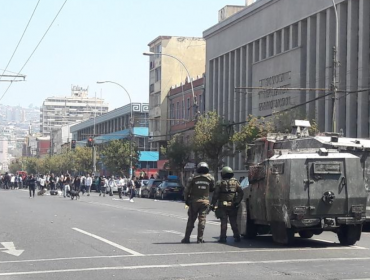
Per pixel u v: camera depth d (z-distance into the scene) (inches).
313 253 568.1
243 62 2497.5
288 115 1742.1
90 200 1977.1
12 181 3784.5
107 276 453.7
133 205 1642.5
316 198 601.3
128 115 4136.3
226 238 693.9
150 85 3614.7
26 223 951.6
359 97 1707.7
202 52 3476.9
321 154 612.4
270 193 627.5
